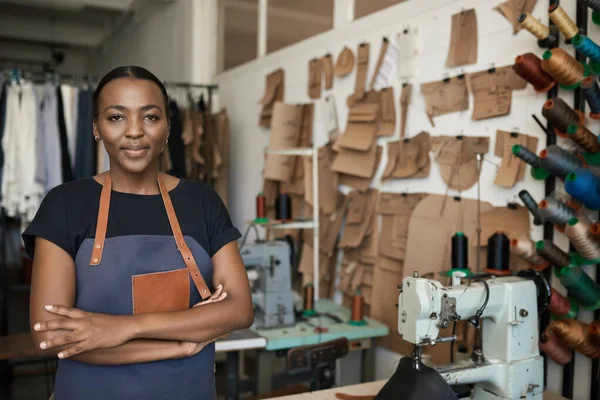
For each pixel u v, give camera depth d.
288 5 3.51
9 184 3.52
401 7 2.45
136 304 0.98
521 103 1.91
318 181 3.00
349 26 2.81
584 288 1.60
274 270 2.35
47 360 3.70
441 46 2.24
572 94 1.75
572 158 1.63
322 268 2.95
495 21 2.00
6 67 9.82
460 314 1.39
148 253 1.00
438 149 2.24
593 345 1.59
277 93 3.54
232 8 4.42
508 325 1.43
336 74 2.84
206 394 1.05
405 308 1.38
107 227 0.99
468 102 2.12
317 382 2.05
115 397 0.96
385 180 2.55
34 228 0.95
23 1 5.98
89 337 0.88
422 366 1.34
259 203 2.72
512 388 1.43
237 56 4.33
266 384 2.23
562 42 1.76
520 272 1.56
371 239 2.63
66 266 0.95
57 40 8.38
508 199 1.96
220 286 1.06
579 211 1.68
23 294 5.75
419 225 2.31
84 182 1.03
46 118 3.66
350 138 2.70
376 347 2.55
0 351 2.51
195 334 0.97
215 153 4.11
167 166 4.04
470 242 2.09
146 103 0.95
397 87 2.49
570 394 1.73
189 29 4.92
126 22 7.24
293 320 2.40
